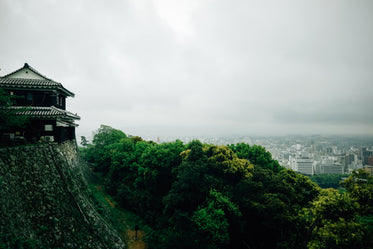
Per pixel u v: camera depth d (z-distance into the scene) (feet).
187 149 125.18
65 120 104.68
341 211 61.26
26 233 47.75
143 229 105.81
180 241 79.61
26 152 63.21
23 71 90.99
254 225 91.04
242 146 131.95
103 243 70.64
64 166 78.02
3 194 47.16
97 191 136.36
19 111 78.69
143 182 131.54
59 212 61.98
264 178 100.27
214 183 91.45
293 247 75.66
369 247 52.70
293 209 86.28
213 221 77.87
